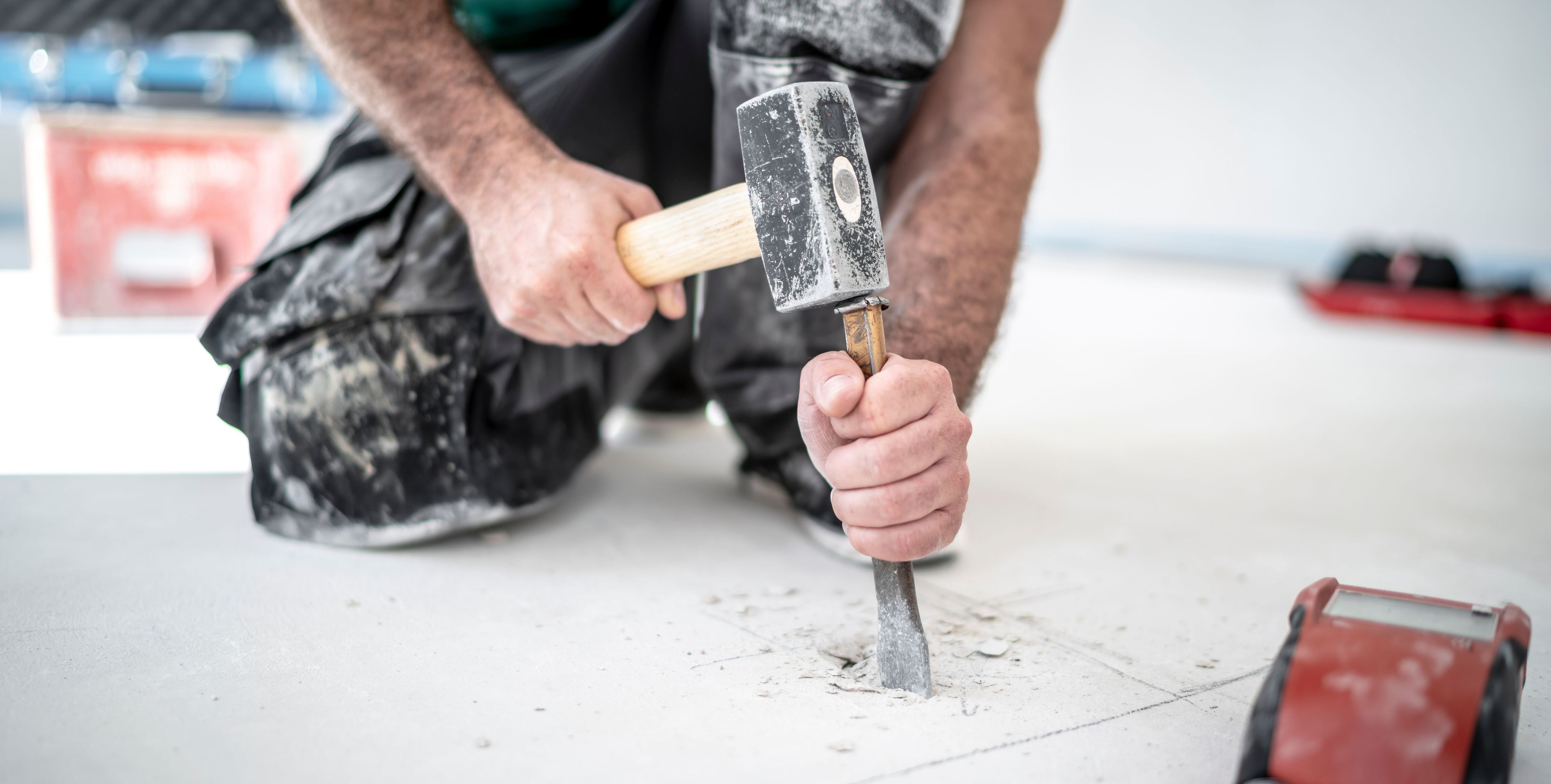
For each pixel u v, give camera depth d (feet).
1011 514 5.51
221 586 4.15
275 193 10.43
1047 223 26.12
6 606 3.87
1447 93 19.60
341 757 2.88
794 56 4.22
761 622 3.97
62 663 3.42
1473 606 2.89
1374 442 7.54
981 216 4.24
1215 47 22.44
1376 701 2.56
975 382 4.05
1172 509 5.70
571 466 5.21
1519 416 8.56
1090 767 2.92
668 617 3.99
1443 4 19.38
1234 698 3.40
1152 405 8.68
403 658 3.54
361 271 4.40
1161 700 3.37
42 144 9.78
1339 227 21.25
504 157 3.91
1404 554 5.02
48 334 9.59
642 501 5.64
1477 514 5.77
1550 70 18.43
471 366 4.60
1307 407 8.75
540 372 4.86
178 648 3.57
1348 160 20.98
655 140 5.32
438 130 3.99
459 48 4.13
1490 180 19.35
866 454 2.94
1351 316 14.29
